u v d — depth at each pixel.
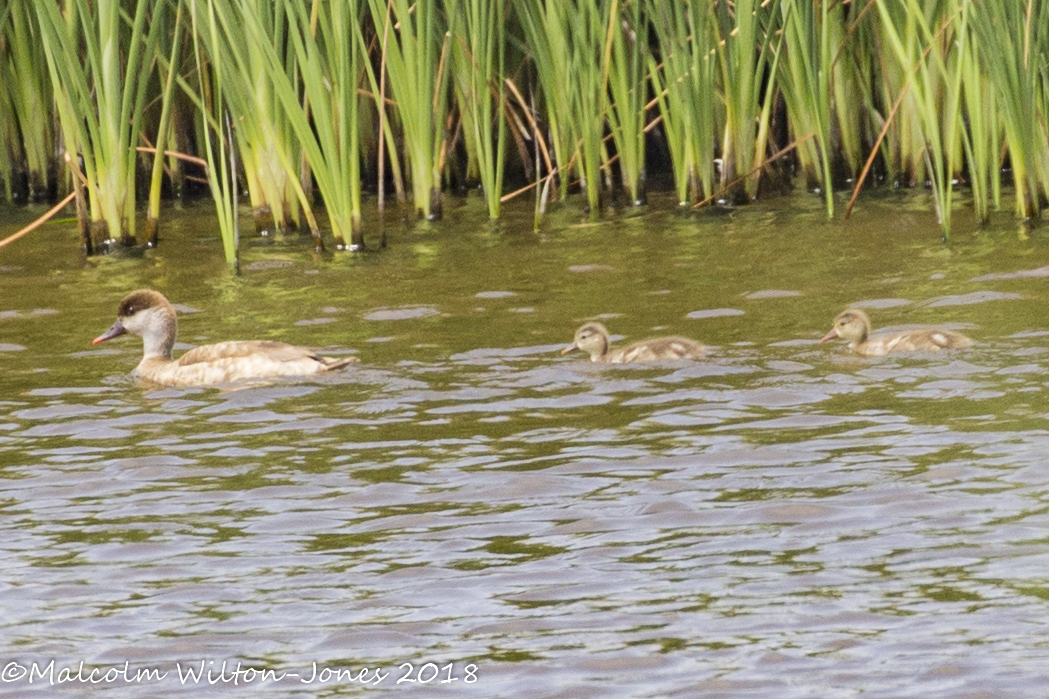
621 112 42.41
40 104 46.38
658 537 18.08
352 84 37.12
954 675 14.39
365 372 26.06
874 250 35.09
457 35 42.22
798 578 16.70
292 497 20.00
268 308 31.80
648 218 41.03
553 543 18.06
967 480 19.27
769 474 19.98
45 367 27.56
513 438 22.08
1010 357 24.88
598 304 30.91
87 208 42.97
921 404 22.64
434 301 31.75
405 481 20.42
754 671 14.71
